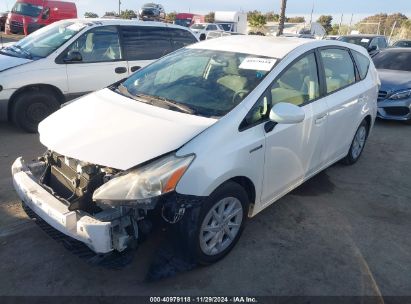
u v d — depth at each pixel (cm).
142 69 393
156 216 266
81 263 290
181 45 713
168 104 308
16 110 555
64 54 579
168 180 242
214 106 300
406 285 288
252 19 3331
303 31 3030
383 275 297
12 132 578
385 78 757
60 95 582
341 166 516
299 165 361
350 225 366
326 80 391
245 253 312
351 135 466
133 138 260
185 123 275
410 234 357
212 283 277
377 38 1471
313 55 374
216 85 324
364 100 467
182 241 266
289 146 333
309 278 289
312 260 309
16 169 299
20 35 2059
